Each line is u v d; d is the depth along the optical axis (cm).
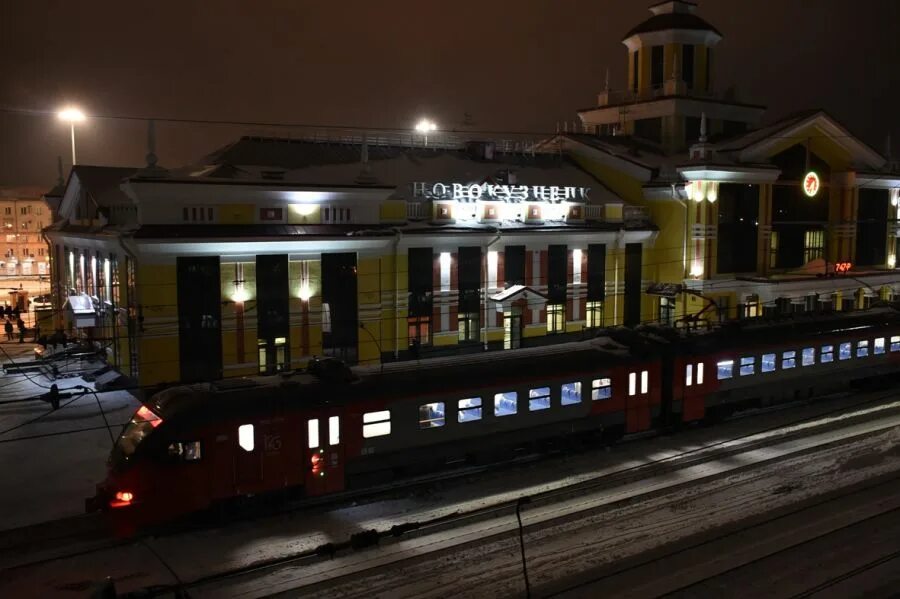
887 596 1549
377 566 1662
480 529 1873
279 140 3816
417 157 4169
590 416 2527
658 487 2167
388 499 2098
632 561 1714
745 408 3100
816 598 1540
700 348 2808
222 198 3003
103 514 1864
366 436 2095
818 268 4431
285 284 3170
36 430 2692
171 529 1855
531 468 2373
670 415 2750
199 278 2997
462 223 3678
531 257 3856
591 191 4378
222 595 1538
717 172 4053
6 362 3856
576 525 1917
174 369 2964
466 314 3734
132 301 3097
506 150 4600
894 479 2253
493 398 2316
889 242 5094
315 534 1850
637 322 4328
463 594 1563
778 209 4566
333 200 3262
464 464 2366
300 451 1984
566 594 1555
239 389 1967
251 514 1939
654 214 4328
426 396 2186
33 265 8056
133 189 2808
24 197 8100
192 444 1836
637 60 5031
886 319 3512
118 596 1374
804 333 3148
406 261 3478
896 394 3453
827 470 2342
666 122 4831
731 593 1559
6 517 1925
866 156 4803
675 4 4931
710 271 4147
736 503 2069
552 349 2564
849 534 1852
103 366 3591
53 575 1620
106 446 2522
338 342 3334
